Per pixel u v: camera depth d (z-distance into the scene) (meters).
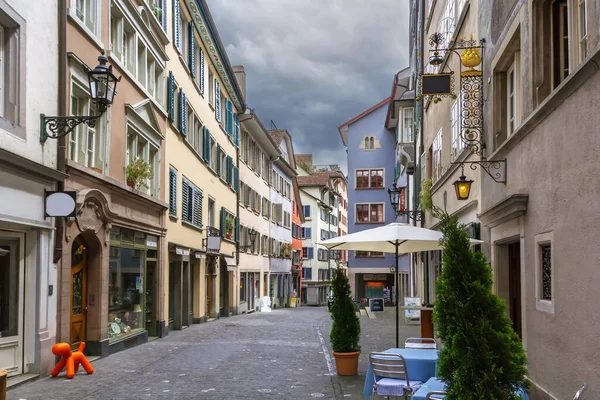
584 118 6.15
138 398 8.69
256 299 40.31
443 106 16.80
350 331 10.84
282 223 51.00
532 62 8.05
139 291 16.34
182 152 21.56
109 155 13.77
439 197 17.94
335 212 83.88
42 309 10.28
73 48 11.72
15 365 9.77
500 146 9.70
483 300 4.75
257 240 40.72
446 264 4.92
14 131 9.36
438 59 12.44
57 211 10.34
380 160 49.62
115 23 14.89
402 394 7.55
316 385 9.78
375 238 9.84
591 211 5.97
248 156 37.94
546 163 7.53
